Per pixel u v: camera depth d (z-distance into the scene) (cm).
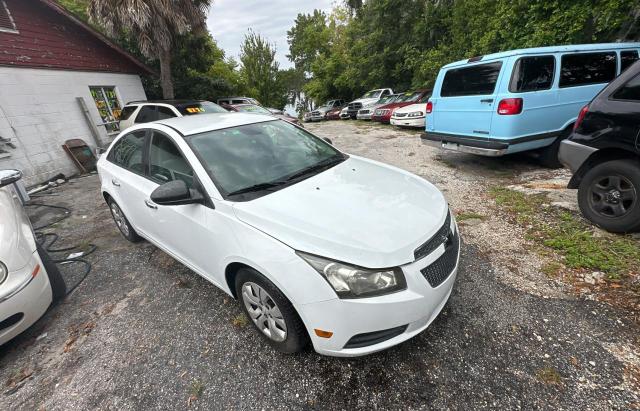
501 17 945
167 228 259
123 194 310
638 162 265
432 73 1389
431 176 516
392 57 1819
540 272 252
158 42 1085
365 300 158
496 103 437
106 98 989
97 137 920
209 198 213
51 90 801
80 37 923
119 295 282
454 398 166
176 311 252
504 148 438
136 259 342
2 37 710
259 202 202
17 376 208
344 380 182
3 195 262
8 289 206
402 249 167
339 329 163
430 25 1561
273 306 192
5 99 697
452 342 198
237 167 236
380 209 196
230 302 255
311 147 292
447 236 193
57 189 694
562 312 211
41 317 238
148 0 977
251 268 193
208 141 249
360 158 297
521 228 319
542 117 441
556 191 389
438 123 550
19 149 713
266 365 196
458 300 232
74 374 204
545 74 431
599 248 266
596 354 180
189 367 200
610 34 741
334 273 161
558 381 168
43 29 812
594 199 299
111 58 1018
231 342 216
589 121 295
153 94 1524
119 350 219
